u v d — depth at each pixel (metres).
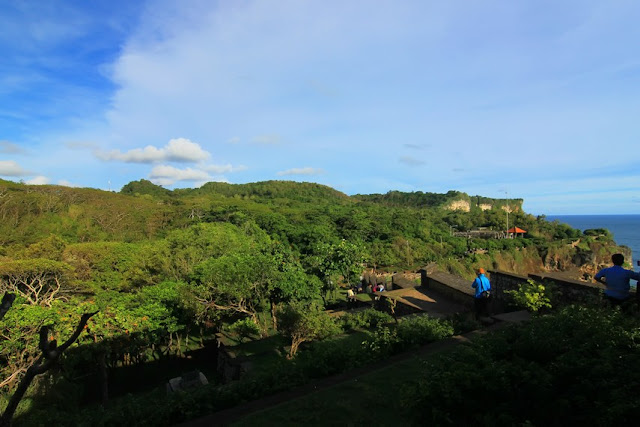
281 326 12.89
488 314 10.52
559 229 111.94
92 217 60.94
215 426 4.93
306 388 5.90
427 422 3.80
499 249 87.38
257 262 20.66
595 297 9.03
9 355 14.74
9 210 53.78
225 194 181.38
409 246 76.12
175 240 33.06
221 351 17.78
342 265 27.09
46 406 12.88
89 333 15.77
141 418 5.94
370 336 8.46
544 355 4.61
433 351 6.85
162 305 20.69
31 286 24.14
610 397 3.22
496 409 3.57
